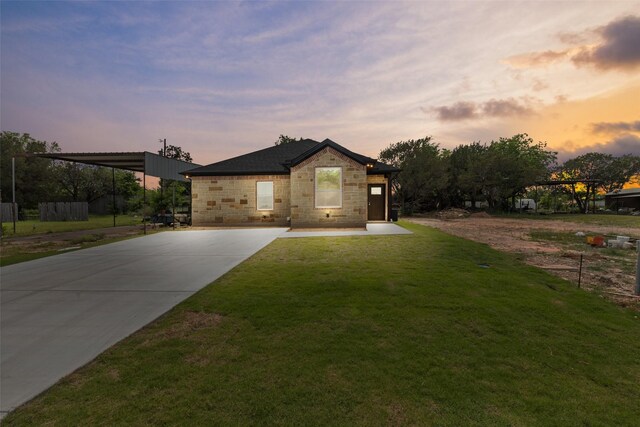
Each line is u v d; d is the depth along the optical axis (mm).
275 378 2539
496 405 2189
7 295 4996
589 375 2588
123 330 3592
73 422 2029
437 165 28719
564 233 14461
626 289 5301
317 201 14727
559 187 44281
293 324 3691
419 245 9633
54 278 6059
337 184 14664
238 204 17125
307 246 9648
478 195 34844
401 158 30594
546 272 6375
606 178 42469
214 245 10297
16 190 33688
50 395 2338
